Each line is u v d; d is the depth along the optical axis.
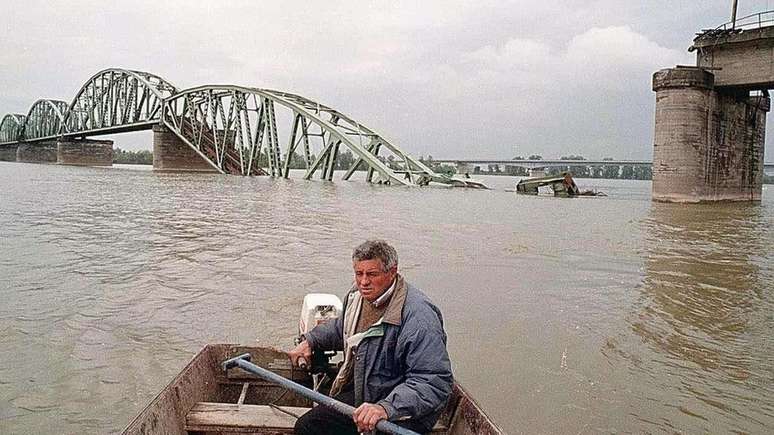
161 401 4.58
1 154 170.50
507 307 11.17
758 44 43.44
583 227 26.19
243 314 10.16
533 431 6.18
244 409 5.21
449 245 19.38
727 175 48.97
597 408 6.75
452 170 76.25
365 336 4.50
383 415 4.14
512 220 28.95
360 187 57.19
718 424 6.42
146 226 22.66
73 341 8.62
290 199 39.00
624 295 12.41
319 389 5.89
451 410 5.08
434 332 4.38
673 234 24.08
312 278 13.25
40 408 6.47
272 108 72.44
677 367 8.08
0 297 11.13
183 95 91.06
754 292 12.87
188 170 99.69
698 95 44.44
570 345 8.93
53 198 35.84
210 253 16.55
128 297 11.26
